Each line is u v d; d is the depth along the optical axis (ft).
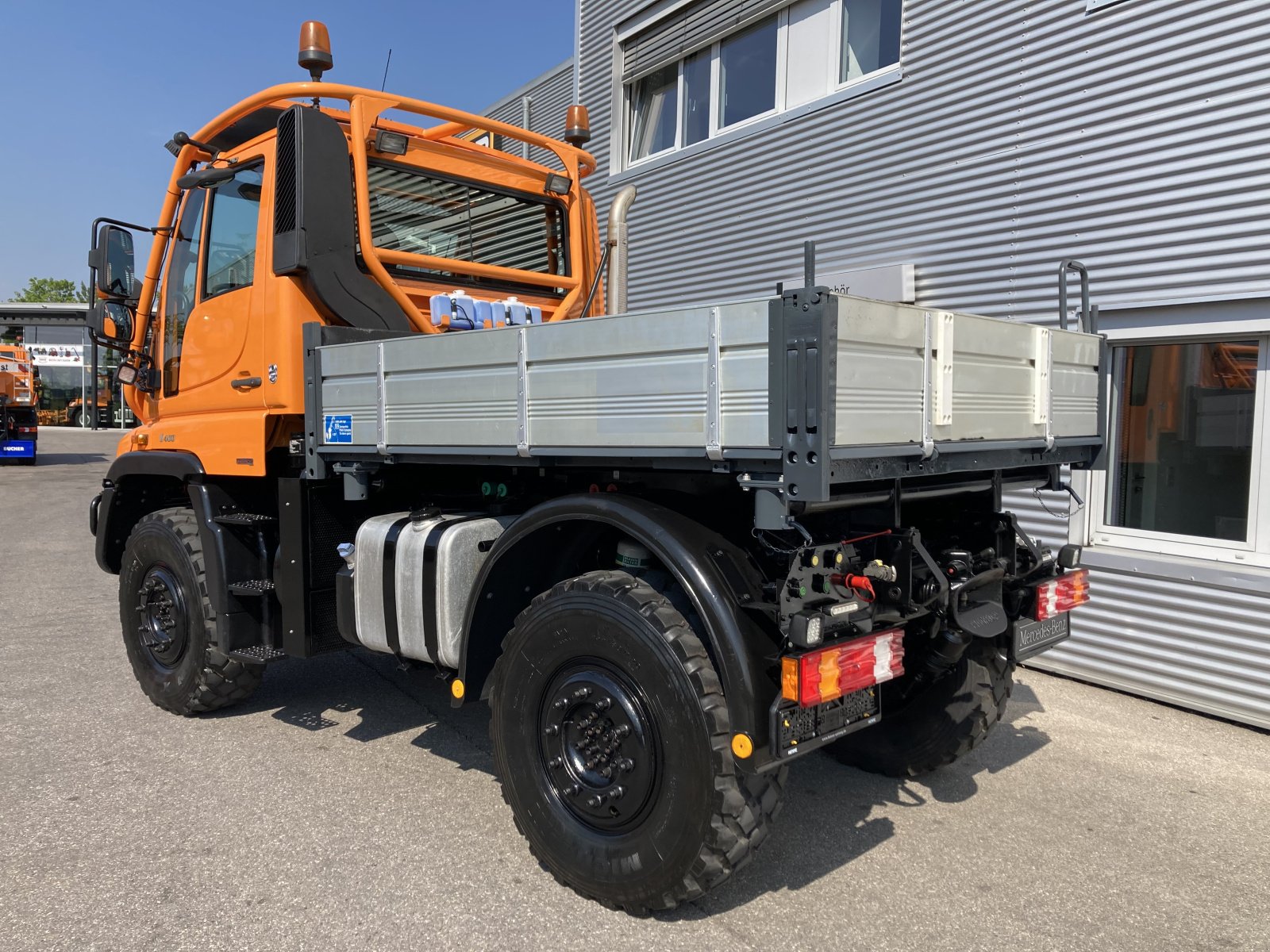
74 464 71.10
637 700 8.45
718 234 24.12
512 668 9.47
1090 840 10.60
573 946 8.22
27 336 124.98
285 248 11.73
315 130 11.79
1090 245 16.28
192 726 14.03
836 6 21.39
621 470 9.54
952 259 18.57
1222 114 14.38
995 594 10.25
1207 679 15.02
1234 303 14.51
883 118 19.77
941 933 8.57
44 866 9.57
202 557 13.74
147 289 15.56
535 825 9.30
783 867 9.86
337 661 18.02
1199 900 9.26
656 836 8.27
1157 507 16.22
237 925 8.47
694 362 7.70
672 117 26.96
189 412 14.53
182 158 14.96
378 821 10.72
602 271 15.60
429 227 13.99
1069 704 15.70
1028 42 16.98
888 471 7.82
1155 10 15.10
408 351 10.28
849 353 7.09
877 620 8.86
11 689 15.79
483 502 12.09
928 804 11.62
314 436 11.82
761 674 7.96
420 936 8.33
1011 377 9.55
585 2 28.99
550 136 32.71
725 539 8.74
